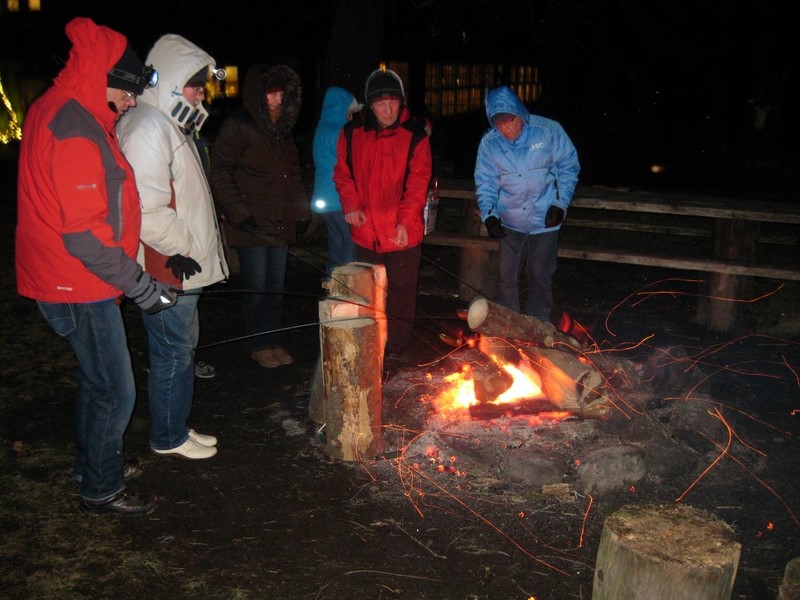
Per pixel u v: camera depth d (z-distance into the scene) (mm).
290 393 4551
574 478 3539
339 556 3010
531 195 4719
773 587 2842
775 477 3602
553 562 2986
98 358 2928
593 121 17500
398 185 4672
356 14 7934
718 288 5719
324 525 3215
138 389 4543
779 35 15234
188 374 3584
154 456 3752
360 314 3926
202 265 3350
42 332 5375
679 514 2438
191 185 3213
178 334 3396
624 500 3402
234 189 4340
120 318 2957
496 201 4820
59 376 4688
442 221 8281
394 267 4852
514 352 4180
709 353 5285
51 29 16172
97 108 2646
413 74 16125
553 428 3840
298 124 14195
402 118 4609
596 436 3805
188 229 3160
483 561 2988
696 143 17641
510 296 5059
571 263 7426
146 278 2809
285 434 4031
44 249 2711
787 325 5715
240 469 3654
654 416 3975
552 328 4160
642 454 3551
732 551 2238
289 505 3359
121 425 3107
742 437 3990
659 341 5520
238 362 5031
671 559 2195
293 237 4738
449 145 16375
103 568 2898
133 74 2703
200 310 6035
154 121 2955
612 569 2316
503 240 4926
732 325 5750
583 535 3158
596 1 14523
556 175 4723
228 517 3260
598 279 6973
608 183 14383
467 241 6293
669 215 8461
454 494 3459
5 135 15906
